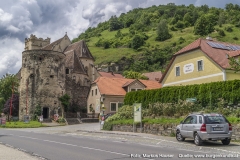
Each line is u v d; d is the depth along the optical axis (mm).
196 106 29969
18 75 90000
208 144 18562
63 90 65625
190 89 32188
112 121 34344
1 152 15297
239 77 34844
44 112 62812
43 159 12820
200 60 37375
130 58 136750
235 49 40062
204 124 17672
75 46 86812
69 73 73500
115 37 182250
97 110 55938
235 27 154875
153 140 21359
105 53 147000
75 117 61125
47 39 97875
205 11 199125
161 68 131125
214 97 29219
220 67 34281
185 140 21031
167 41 153625
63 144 19266
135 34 169250
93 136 26078
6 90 75562
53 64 64000
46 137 25453
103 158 13008
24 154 14500
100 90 54406
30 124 50844
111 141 21078
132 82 55906
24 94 62906
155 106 31953
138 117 28609
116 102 54375
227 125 17953
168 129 24938
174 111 30016
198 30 155375
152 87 58719
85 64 83500
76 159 12883
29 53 63438
